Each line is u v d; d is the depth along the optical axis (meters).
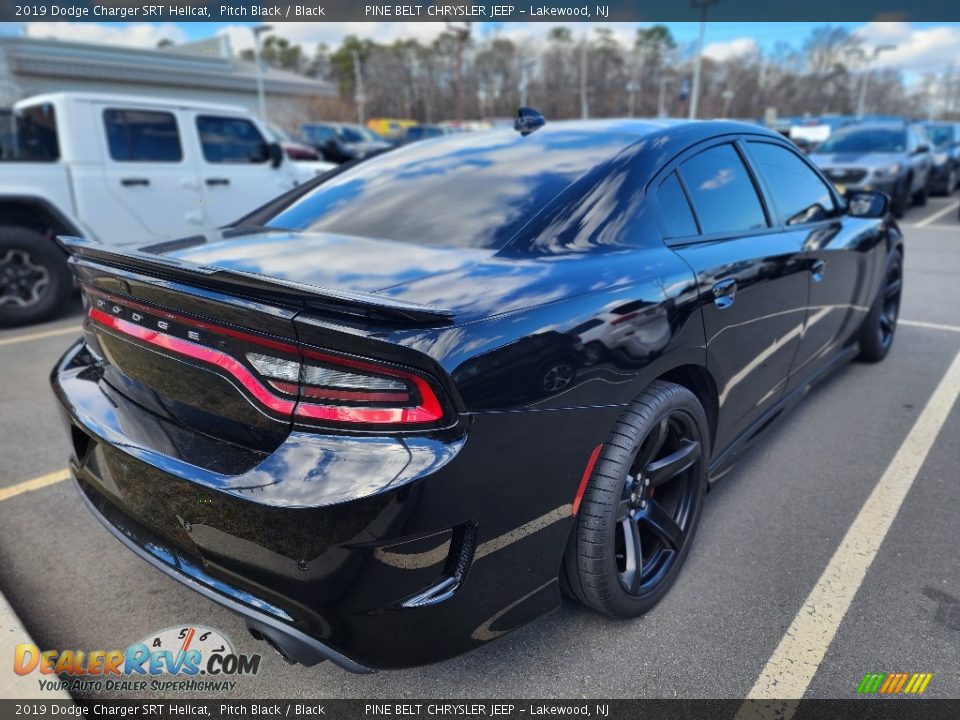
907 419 3.63
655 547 2.21
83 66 23.05
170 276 1.61
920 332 5.27
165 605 2.23
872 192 3.61
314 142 21.11
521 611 1.76
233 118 6.82
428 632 1.57
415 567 1.49
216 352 1.59
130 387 1.88
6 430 3.55
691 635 2.07
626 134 2.47
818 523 2.67
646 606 2.10
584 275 1.84
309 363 1.46
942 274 7.45
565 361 1.66
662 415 1.97
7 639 1.98
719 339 2.25
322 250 2.05
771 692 1.87
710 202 2.47
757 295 2.46
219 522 1.52
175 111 6.34
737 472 3.08
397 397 1.43
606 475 1.84
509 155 2.49
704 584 2.30
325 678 1.94
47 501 2.85
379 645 1.55
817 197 3.33
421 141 3.00
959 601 2.21
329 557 1.43
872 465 3.13
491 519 1.57
